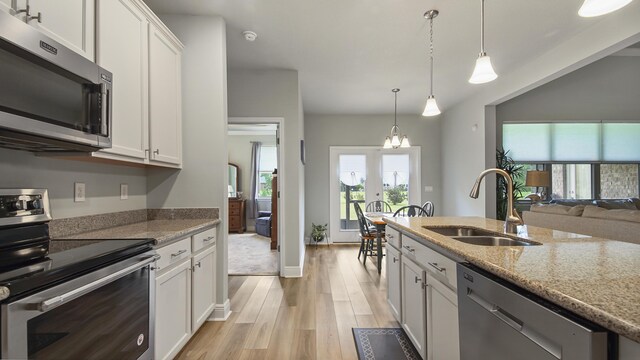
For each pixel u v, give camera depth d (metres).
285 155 3.71
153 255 1.51
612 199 4.92
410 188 6.07
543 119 5.09
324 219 6.01
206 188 2.51
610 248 1.22
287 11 2.47
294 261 3.71
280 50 3.16
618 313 0.60
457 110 5.28
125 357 1.31
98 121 1.36
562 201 4.80
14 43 0.98
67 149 1.45
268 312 2.66
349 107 5.51
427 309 1.71
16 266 1.00
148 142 2.01
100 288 1.16
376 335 2.25
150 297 1.51
